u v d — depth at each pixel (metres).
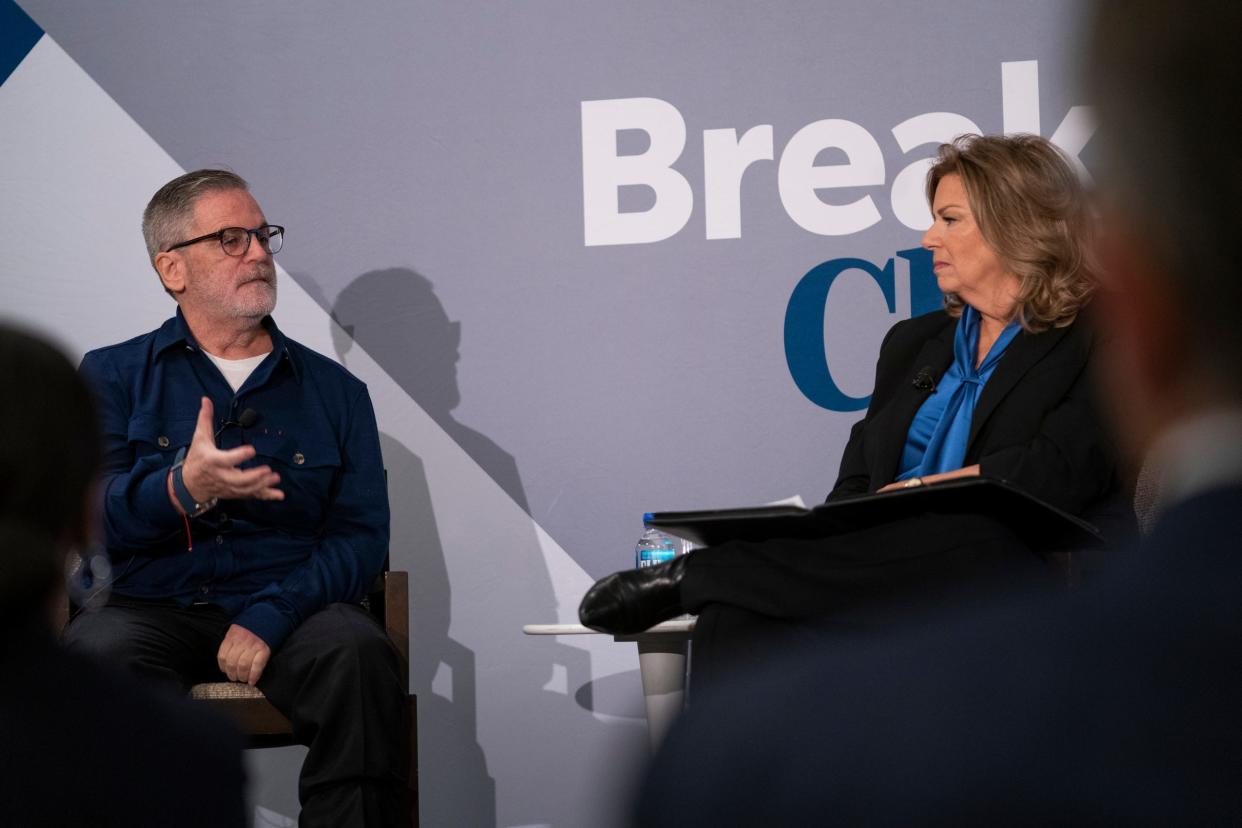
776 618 3.75
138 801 1.39
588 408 7.24
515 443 7.26
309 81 7.43
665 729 0.67
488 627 7.19
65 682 1.42
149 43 7.46
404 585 5.88
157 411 6.06
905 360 5.68
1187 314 0.63
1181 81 0.61
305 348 6.49
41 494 1.48
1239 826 0.56
